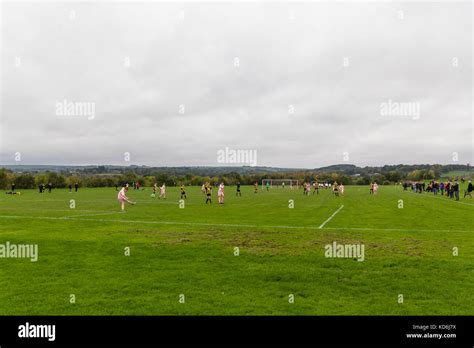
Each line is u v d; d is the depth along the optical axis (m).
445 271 14.54
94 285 13.41
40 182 123.69
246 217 33.03
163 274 14.58
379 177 177.75
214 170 186.38
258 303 11.60
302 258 16.61
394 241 20.47
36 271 15.19
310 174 175.25
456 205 47.66
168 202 55.03
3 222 29.61
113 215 35.03
